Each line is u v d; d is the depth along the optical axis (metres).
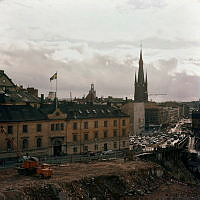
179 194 58.66
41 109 85.19
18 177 54.31
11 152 72.62
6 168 61.06
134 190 56.97
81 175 56.44
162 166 79.00
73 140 86.19
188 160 97.25
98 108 97.50
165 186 63.53
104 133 93.75
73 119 85.94
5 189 45.75
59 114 83.00
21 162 66.00
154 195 57.09
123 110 189.62
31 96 101.44
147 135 166.62
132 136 158.75
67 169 62.25
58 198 47.22
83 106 95.81
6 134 72.06
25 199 44.31
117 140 97.06
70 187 50.50
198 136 166.12
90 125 90.19
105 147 93.81
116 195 53.53
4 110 75.62
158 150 86.31
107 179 56.53
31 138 77.00
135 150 86.25
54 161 68.38
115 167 65.44
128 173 61.53
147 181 62.69
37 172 54.19
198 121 168.75
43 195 46.62
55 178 53.88
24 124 75.62
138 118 189.62
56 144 82.81
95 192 52.09
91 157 73.62
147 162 73.56
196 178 86.50
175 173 81.12
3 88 96.62
